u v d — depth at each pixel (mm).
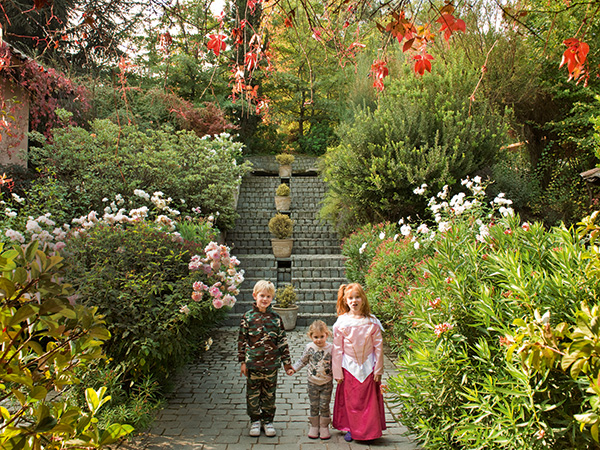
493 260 2883
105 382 3244
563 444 2221
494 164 8930
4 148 7301
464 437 2549
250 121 16125
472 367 2703
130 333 3570
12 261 1456
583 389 2088
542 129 10430
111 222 4164
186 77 12430
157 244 4047
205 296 4266
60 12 5176
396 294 4973
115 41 2938
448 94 8672
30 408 1676
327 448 3176
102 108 9227
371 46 9906
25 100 7480
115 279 3580
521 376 2234
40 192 6395
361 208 8883
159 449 3109
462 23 1955
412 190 8391
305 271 8211
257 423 3406
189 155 8992
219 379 4691
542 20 8031
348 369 3299
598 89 8820
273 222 8555
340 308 3719
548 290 2396
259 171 15312
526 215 9461
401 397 3070
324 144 17297
